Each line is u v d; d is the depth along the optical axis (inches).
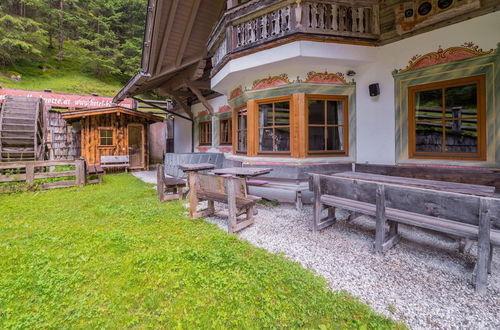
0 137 338.6
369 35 173.9
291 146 187.9
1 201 200.7
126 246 112.7
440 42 149.1
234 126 244.7
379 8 176.4
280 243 118.8
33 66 808.3
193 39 264.2
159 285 83.8
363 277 88.8
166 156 366.0
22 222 148.6
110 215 162.2
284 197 205.8
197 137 378.9
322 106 190.5
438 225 89.3
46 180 290.8
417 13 158.1
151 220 151.4
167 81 354.9
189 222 147.5
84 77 874.8
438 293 79.4
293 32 162.2
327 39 167.2
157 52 261.0
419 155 161.0
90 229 136.9
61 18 885.2
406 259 102.1
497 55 130.0
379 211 104.7
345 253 107.8
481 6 134.0
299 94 183.8
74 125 438.3
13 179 234.2
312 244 117.4
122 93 347.6
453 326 65.6
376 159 180.9
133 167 444.5
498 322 66.7
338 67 187.9
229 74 202.8
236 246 113.7
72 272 91.7
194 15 233.5
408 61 163.2
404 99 166.4
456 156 146.2
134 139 462.9
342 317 68.9
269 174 194.4
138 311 72.0
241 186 134.7
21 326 65.4
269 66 184.9
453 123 148.1
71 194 228.4
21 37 729.0
